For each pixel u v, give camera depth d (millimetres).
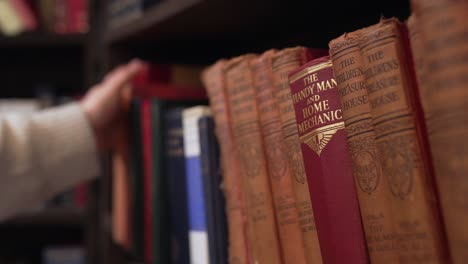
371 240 396
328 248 430
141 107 833
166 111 782
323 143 438
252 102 541
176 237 730
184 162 708
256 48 1021
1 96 1632
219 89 602
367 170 399
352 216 417
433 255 348
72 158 860
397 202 370
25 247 1472
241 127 550
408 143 366
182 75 995
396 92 375
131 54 1059
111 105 894
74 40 1203
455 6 321
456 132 318
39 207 1191
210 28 905
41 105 1277
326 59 445
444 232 353
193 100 828
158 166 767
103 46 1090
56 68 1439
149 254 796
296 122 472
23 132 834
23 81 1533
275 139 509
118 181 918
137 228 833
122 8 993
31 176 836
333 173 430
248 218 542
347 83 416
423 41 343
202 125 646
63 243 1483
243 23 863
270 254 510
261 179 524
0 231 1420
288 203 495
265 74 521
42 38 1207
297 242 485
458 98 318
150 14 884
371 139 399
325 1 730
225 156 593
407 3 715
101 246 1089
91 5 1199
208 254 632
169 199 753
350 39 417
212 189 631
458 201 317
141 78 940
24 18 1297
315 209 445
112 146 948
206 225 639
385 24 389
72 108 885
